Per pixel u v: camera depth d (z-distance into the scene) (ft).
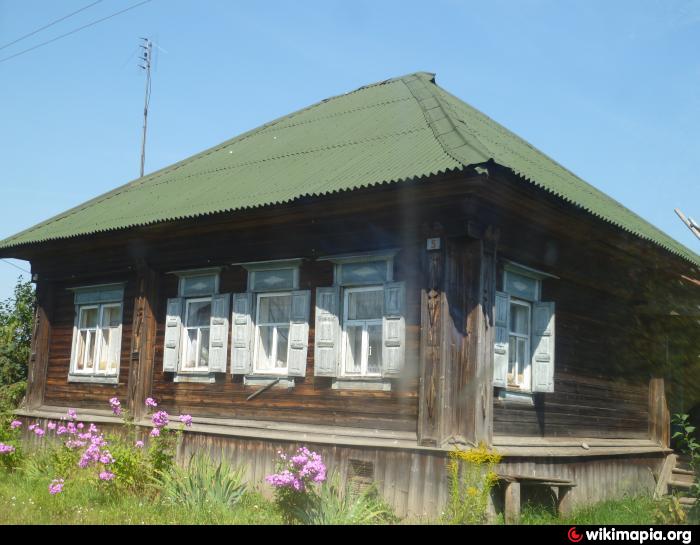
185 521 29.32
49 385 52.60
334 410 36.83
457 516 29.73
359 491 33.91
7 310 69.26
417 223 34.60
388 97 50.03
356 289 37.24
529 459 34.68
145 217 43.88
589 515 34.58
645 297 48.73
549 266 39.63
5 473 40.06
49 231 51.13
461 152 32.60
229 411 41.27
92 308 51.26
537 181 35.94
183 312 44.70
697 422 52.75
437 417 32.27
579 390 42.04
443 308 32.89
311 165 41.32
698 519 32.12
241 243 41.88
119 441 37.88
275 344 40.50
